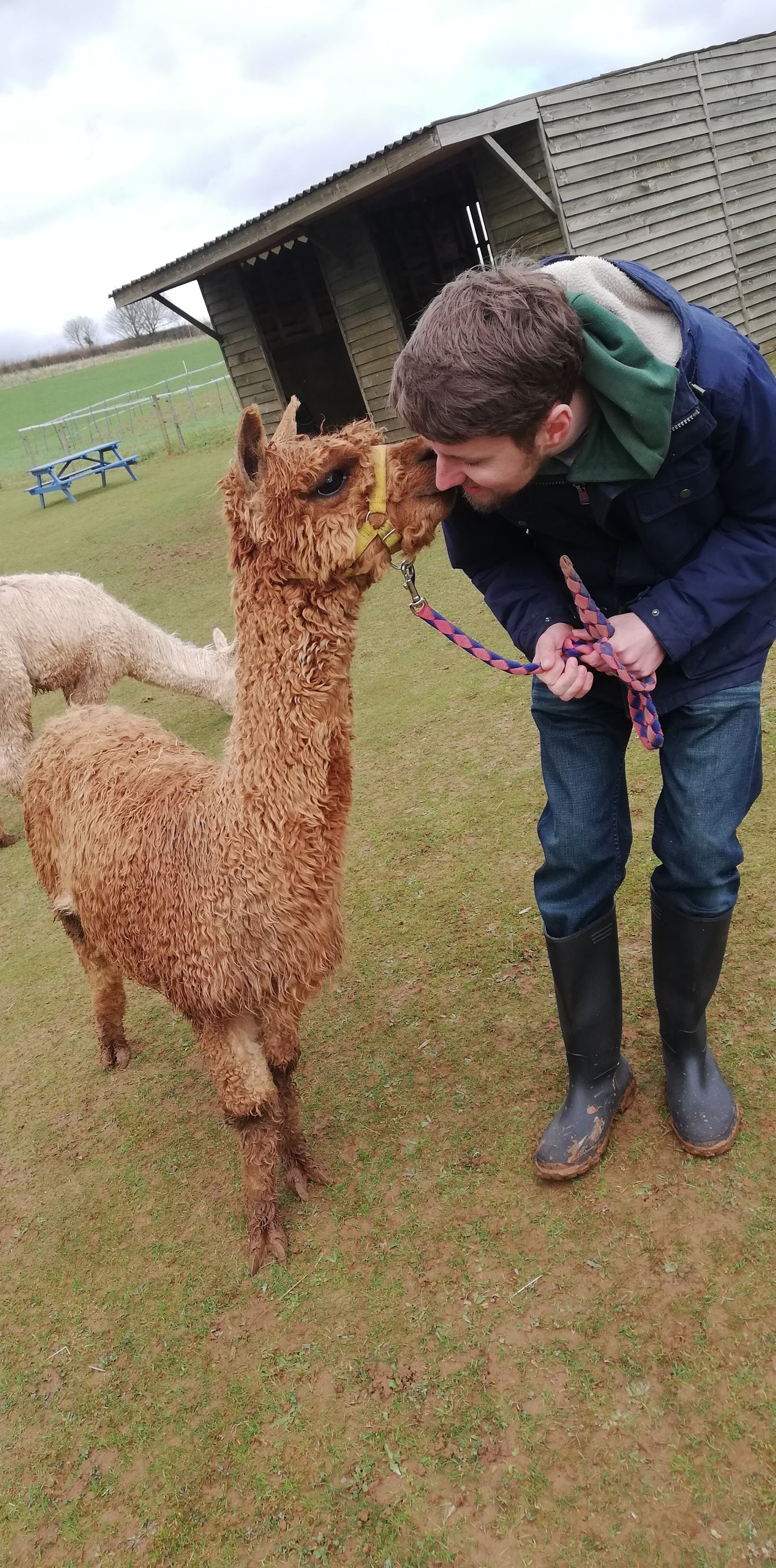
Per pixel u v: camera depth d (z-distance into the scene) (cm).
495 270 153
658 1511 167
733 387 160
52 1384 231
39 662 561
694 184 1105
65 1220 281
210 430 2139
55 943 450
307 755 214
